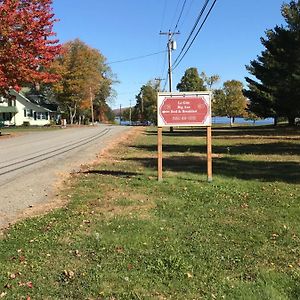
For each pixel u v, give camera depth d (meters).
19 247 6.42
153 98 122.69
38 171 14.62
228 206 8.84
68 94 86.06
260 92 54.19
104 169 14.79
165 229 7.20
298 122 64.88
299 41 39.41
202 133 44.56
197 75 100.56
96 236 6.83
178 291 4.90
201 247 6.28
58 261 5.84
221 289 4.93
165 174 13.26
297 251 6.12
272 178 12.49
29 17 33.59
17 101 81.19
